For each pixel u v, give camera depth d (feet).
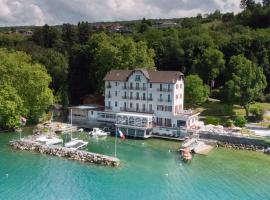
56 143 331.57
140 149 323.98
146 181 249.96
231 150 324.60
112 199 221.25
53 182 245.24
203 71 492.54
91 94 506.07
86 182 246.68
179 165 281.95
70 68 528.63
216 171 269.85
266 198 224.94
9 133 366.02
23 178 250.98
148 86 381.81
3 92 365.40
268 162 291.58
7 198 219.41
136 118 366.84
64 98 481.05
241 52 530.27
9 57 403.13
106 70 461.37
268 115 417.08
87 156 290.56
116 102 403.34
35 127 393.50
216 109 442.09
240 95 405.39
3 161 284.00
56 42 654.94
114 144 339.16
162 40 572.10
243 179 254.68
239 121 380.58
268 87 499.92
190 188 239.30
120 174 262.47
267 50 519.19
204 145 331.98
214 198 224.33
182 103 396.37
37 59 507.71
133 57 455.63
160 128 366.43
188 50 538.47
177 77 373.20
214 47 542.57
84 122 416.05
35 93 392.88
